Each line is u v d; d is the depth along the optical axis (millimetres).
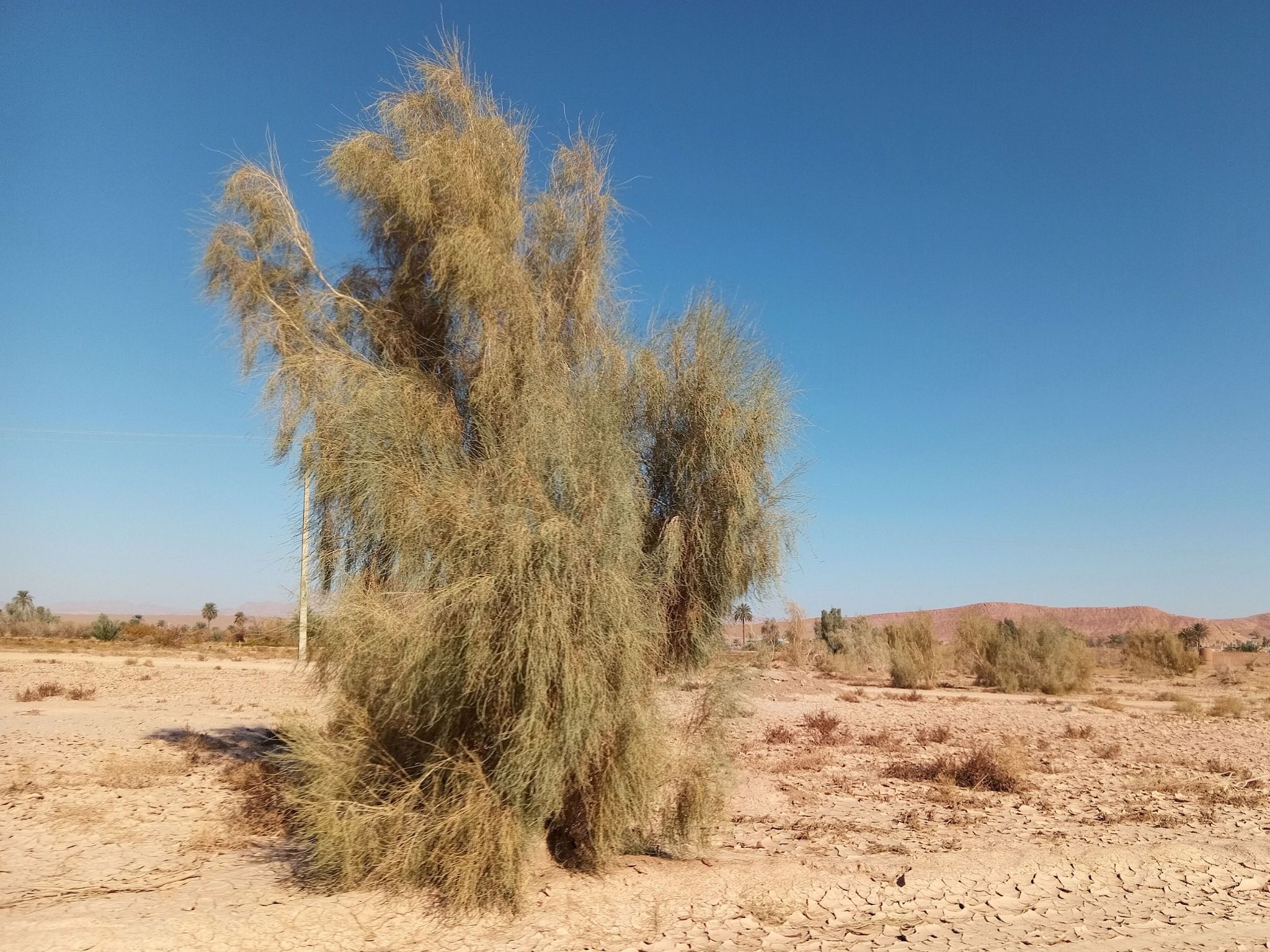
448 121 10789
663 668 9406
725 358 9641
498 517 7832
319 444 9906
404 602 8094
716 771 9219
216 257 12359
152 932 6926
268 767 13133
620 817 8297
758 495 9594
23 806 11617
